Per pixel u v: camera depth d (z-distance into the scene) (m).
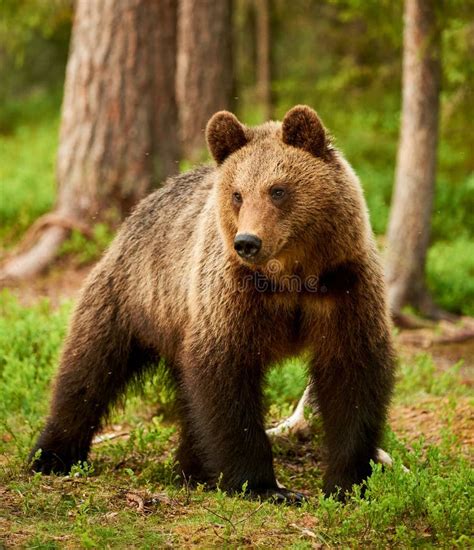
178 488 10.53
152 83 22.94
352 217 9.68
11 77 48.66
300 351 10.52
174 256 11.10
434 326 20.98
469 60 23.42
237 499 9.62
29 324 15.70
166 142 23.30
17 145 38.66
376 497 9.12
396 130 33.91
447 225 29.81
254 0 40.25
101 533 8.28
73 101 23.05
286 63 40.19
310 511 9.32
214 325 10.01
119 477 11.08
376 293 10.02
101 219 22.92
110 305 11.91
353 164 34.34
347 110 33.81
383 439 10.64
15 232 25.16
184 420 11.33
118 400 12.27
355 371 10.04
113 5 22.56
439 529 8.62
